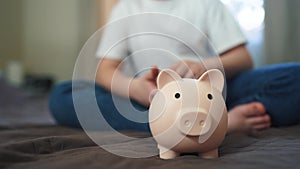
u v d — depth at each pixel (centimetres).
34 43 260
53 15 254
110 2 200
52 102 94
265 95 82
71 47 251
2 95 182
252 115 77
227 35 93
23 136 72
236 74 91
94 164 45
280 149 52
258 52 184
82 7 234
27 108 158
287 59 178
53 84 252
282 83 81
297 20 177
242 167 42
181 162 45
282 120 82
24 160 48
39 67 261
